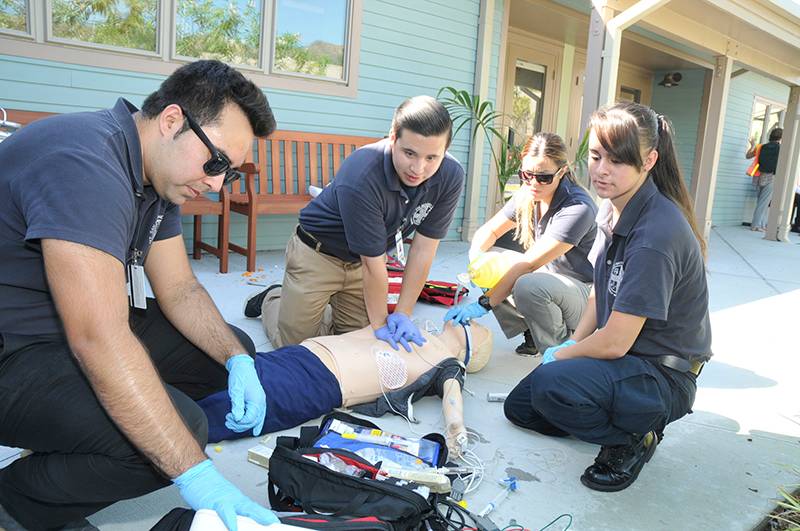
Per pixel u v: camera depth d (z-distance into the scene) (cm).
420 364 233
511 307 300
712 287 518
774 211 877
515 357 307
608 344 193
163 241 179
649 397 191
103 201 121
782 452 228
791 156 855
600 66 495
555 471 203
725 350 347
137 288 155
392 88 558
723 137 1023
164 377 187
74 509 143
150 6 423
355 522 129
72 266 116
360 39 526
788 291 517
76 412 131
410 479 167
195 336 183
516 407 227
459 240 644
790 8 578
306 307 274
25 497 140
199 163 132
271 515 123
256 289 388
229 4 455
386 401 227
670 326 197
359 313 292
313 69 508
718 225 1057
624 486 195
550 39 796
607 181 190
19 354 137
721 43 666
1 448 190
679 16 581
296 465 160
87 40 405
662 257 184
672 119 1009
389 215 241
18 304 136
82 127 129
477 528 163
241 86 133
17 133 132
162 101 133
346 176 234
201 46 450
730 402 273
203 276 413
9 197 127
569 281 280
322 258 272
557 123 839
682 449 226
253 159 484
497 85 643
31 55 385
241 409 176
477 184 635
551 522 175
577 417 192
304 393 212
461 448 204
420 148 212
